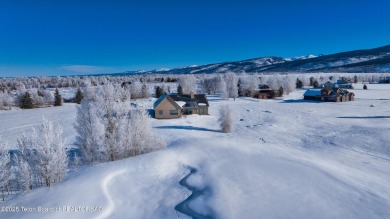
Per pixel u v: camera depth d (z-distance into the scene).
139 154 33.50
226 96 110.12
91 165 29.80
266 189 23.28
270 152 35.09
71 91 168.50
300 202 20.83
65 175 25.73
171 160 31.03
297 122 61.44
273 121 62.50
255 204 20.66
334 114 70.56
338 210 19.67
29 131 54.03
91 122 31.89
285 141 46.22
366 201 21.17
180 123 61.41
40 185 24.02
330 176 26.22
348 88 141.00
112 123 32.19
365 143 42.53
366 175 28.62
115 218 18.78
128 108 33.44
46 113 82.56
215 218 19.12
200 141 38.91
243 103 96.31
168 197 22.59
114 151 32.09
